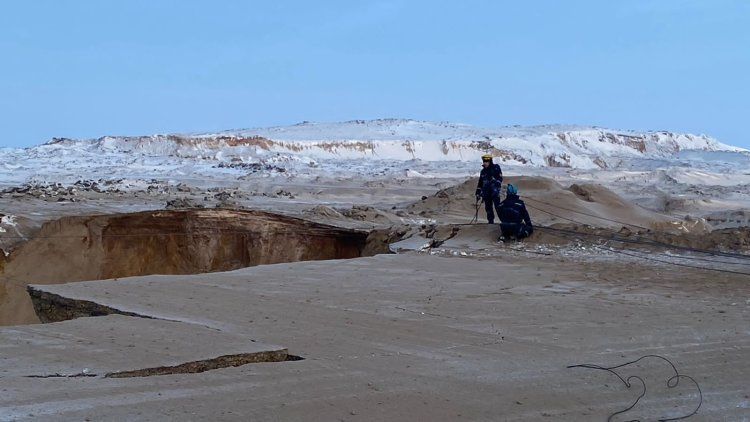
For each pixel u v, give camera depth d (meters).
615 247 17.28
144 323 9.35
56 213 26.91
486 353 8.54
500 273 14.28
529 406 6.75
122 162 65.56
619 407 6.86
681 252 16.50
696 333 9.59
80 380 6.99
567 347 8.85
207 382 7.08
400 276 13.86
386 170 68.19
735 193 50.25
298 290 12.29
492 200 20.00
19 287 21.36
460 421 6.30
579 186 29.83
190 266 23.12
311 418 6.21
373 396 6.81
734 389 7.46
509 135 110.25
